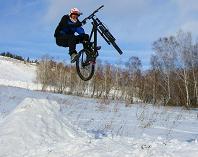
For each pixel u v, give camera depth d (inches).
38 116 430.0
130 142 408.8
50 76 2864.2
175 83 2258.9
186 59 2215.8
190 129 651.5
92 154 323.9
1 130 401.7
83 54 362.6
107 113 832.9
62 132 424.8
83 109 880.3
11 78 4320.9
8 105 774.5
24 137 389.7
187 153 316.8
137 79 2464.3
